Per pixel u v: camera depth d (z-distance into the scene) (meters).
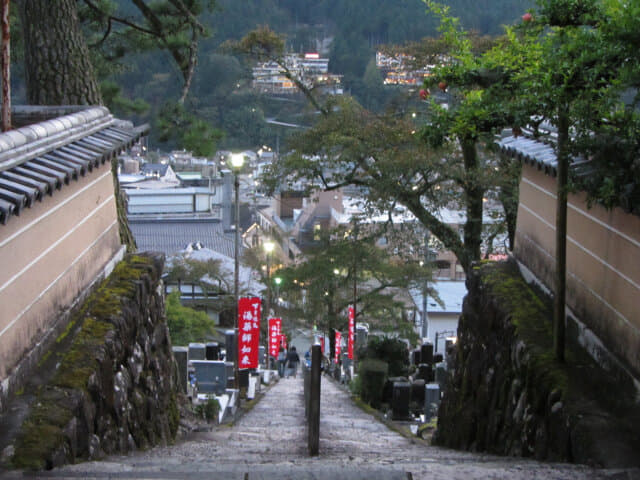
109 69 14.22
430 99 6.04
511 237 14.52
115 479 3.47
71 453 4.40
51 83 10.14
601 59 4.59
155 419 7.16
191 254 37.22
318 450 5.72
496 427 6.44
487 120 5.44
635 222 5.09
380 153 13.95
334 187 15.33
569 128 5.64
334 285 19.47
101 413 5.38
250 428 9.38
